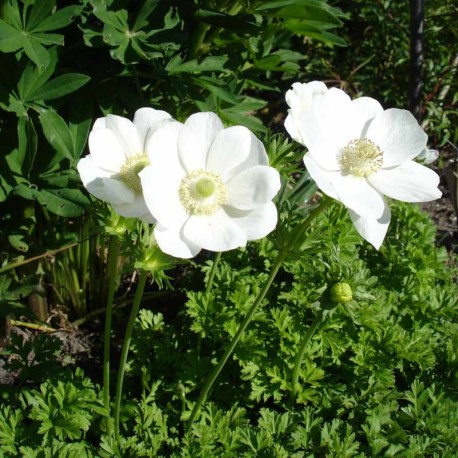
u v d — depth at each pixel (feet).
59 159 2.22
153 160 1.56
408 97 3.49
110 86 2.24
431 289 2.51
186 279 2.69
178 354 2.30
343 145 1.65
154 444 2.03
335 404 2.19
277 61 2.44
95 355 2.56
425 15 3.87
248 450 2.04
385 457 2.02
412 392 2.19
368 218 1.59
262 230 1.57
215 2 2.28
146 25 2.13
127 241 1.64
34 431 1.98
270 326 2.30
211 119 1.60
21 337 2.22
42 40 1.99
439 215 3.44
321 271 2.21
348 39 3.98
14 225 2.35
